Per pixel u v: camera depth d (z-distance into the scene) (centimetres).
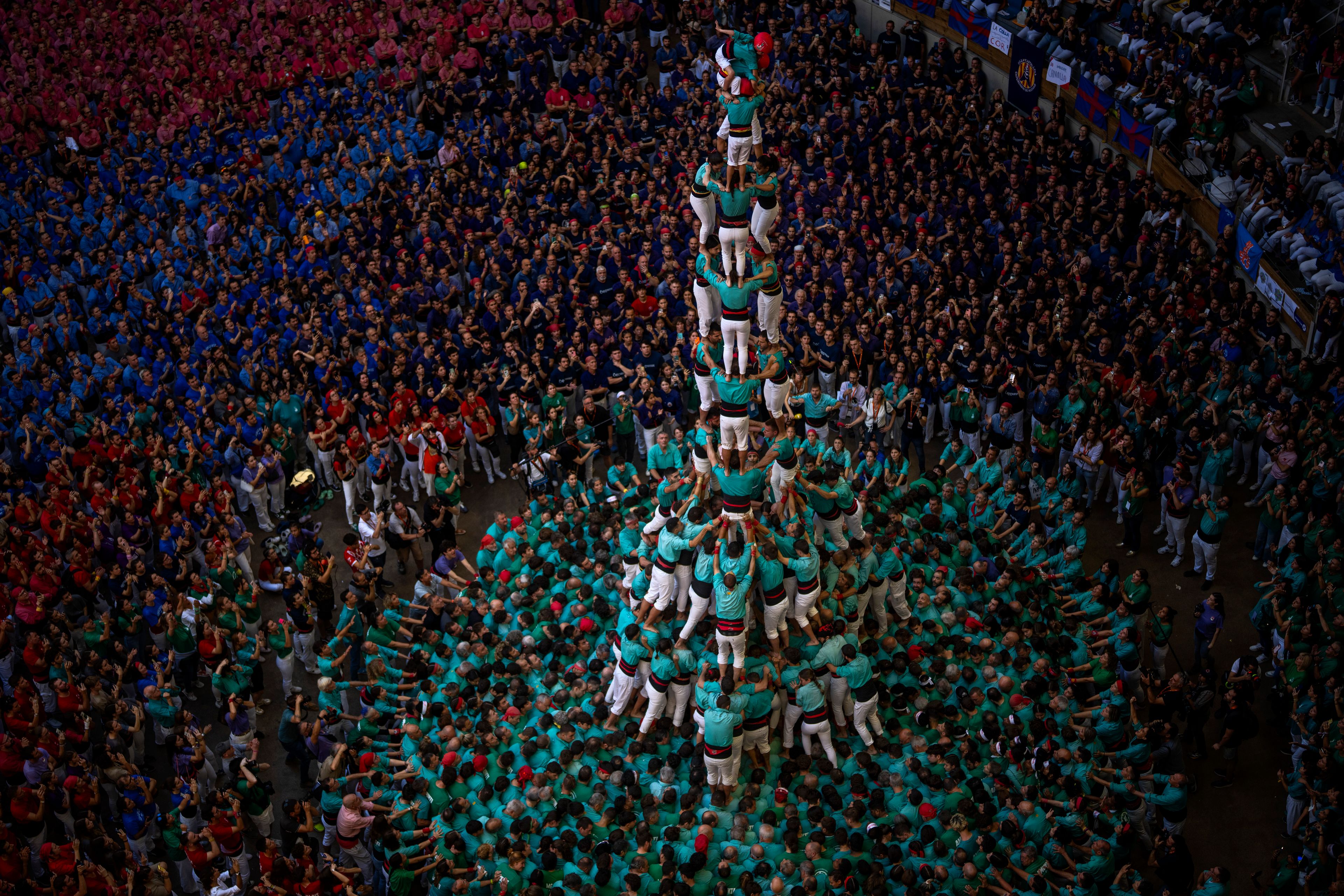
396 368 2766
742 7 4062
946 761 1919
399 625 2303
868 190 3219
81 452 2647
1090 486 2653
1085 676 2123
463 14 4131
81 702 2152
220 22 4209
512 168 3491
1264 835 2011
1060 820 1877
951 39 3866
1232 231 2861
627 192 3369
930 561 2291
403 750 2061
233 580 2417
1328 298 2512
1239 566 2492
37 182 3500
